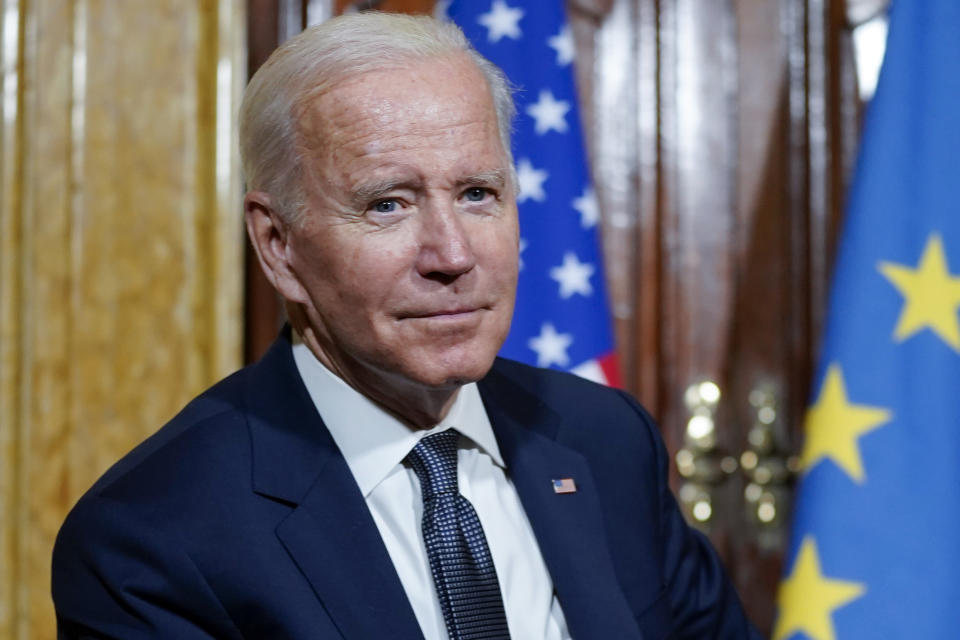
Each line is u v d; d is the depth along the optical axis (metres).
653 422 5.09
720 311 9.10
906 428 5.64
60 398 7.74
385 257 3.78
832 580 5.51
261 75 4.01
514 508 4.47
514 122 4.50
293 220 3.96
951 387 5.65
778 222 9.11
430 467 4.25
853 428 5.69
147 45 7.79
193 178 7.82
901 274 5.84
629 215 9.04
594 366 7.57
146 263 7.80
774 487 9.12
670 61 9.01
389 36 3.87
